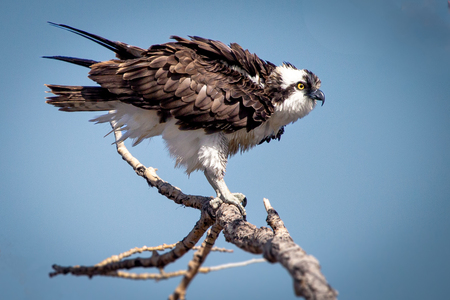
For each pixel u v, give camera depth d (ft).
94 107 35.35
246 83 35.29
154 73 33.24
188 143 35.24
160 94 33.17
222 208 29.01
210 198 32.73
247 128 35.04
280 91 36.88
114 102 35.27
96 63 35.04
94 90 34.40
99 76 33.65
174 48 34.78
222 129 34.50
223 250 29.12
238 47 37.91
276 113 37.42
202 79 33.71
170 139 35.70
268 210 29.35
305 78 37.47
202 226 29.55
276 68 38.40
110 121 37.11
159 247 28.91
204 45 35.58
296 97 36.96
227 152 35.65
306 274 17.30
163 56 33.91
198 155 34.88
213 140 34.76
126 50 35.78
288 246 19.56
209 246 28.86
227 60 35.96
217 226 29.30
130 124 36.09
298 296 17.61
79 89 34.50
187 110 33.45
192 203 33.06
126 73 33.04
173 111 33.45
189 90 33.30
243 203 34.37
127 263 24.76
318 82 38.06
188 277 20.36
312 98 37.63
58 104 34.73
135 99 33.53
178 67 33.32
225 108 33.78
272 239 21.35
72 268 24.43
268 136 40.37
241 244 24.68
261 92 35.83
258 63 37.50
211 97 33.58
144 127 36.09
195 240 29.37
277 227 26.78
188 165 36.60
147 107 33.58
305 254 18.74
